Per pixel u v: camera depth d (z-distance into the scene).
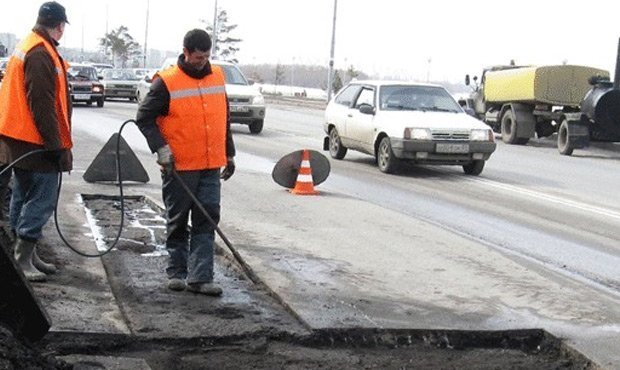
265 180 14.88
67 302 6.53
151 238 9.51
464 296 7.47
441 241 9.90
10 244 7.44
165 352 5.89
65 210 10.59
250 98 26.27
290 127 30.50
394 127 17.17
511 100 29.28
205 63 7.02
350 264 8.48
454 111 18.30
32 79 6.54
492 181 16.97
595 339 6.42
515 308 7.17
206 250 7.18
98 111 34.44
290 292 7.24
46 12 6.69
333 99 20.33
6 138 6.73
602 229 11.79
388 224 10.88
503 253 9.77
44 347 5.62
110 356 5.66
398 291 7.52
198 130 6.98
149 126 6.91
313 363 5.87
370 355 6.12
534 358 6.26
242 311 6.77
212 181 7.14
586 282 8.52
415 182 16.27
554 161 22.80
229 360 5.82
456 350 6.37
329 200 12.77
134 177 13.28
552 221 12.31
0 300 5.35
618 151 27.41
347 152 21.31
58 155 6.75
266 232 9.90
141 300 6.92
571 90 27.92
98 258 8.06
